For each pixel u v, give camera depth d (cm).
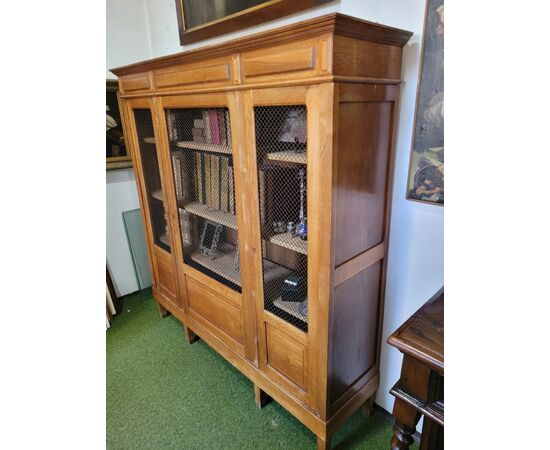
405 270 131
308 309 118
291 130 107
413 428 85
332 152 94
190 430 152
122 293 260
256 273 135
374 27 90
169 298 214
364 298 128
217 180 148
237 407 163
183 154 161
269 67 101
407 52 109
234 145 124
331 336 116
